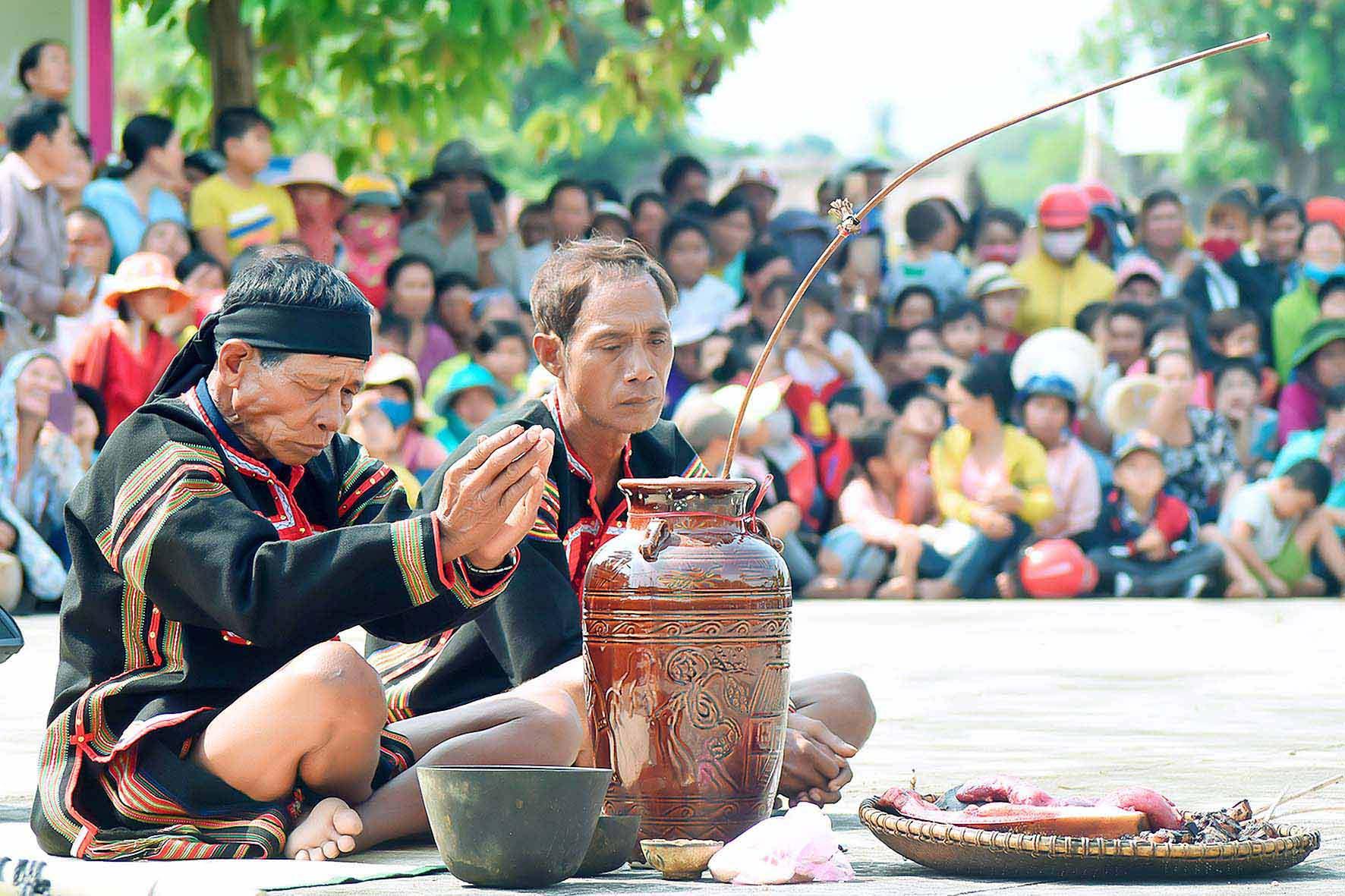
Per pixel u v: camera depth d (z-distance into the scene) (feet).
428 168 49.44
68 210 31.83
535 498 9.91
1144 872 9.49
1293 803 12.45
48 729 10.52
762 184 39.11
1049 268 37.99
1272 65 92.53
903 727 17.07
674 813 10.28
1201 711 18.42
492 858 9.33
